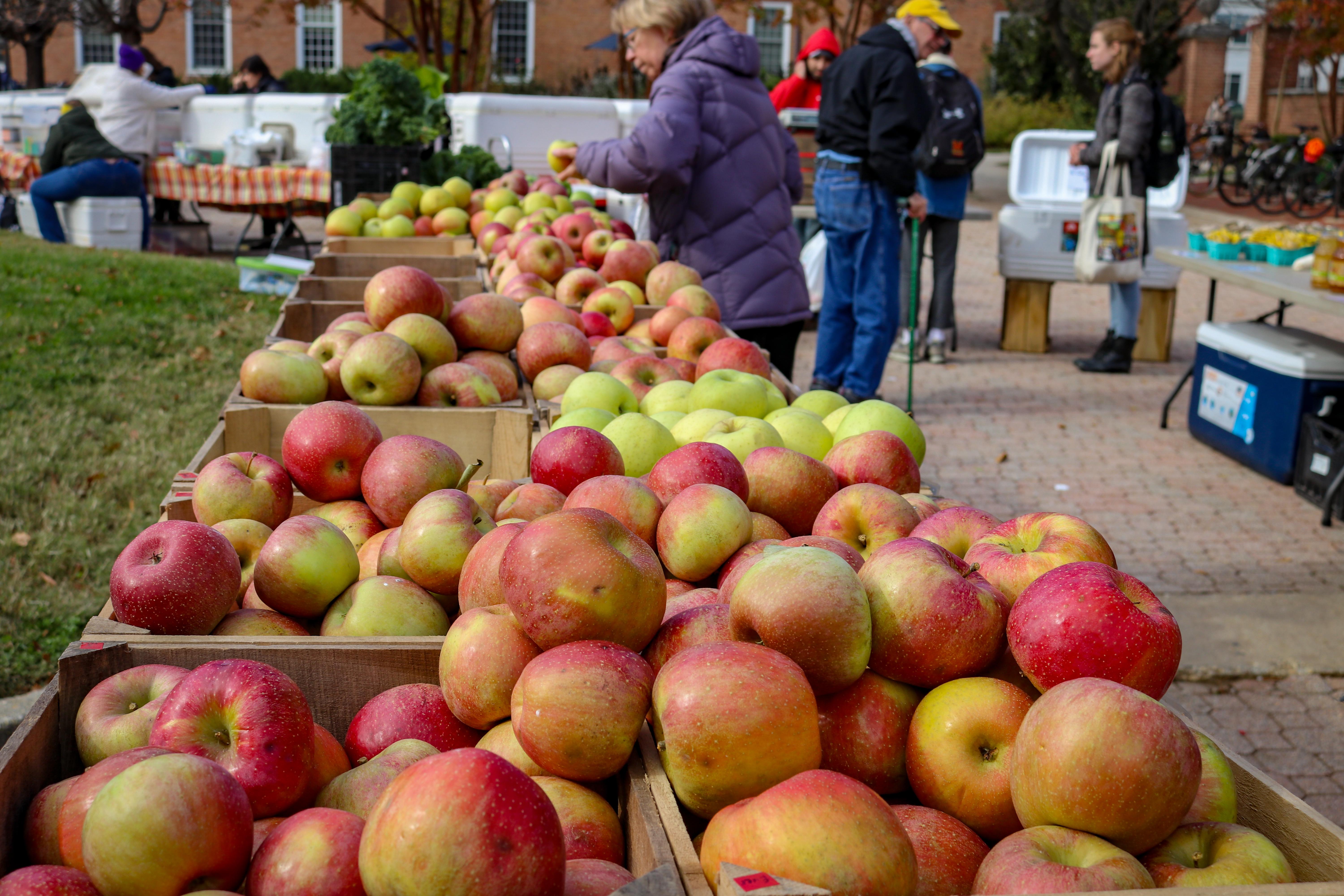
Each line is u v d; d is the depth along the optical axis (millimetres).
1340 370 5867
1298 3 23438
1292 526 5492
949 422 7312
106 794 1146
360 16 27781
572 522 1522
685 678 1339
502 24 28688
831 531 1934
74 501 4938
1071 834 1238
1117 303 8641
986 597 1481
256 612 1815
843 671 1429
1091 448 6789
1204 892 1074
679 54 4883
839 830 1136
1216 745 1446
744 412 2730
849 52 6301
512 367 3293
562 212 5953
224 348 7934
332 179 7918
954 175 8453
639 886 1107
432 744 1545
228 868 1169
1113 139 7938
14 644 3746
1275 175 20047
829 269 6770
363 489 2244
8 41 20453
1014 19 26984
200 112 13461
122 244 11750
